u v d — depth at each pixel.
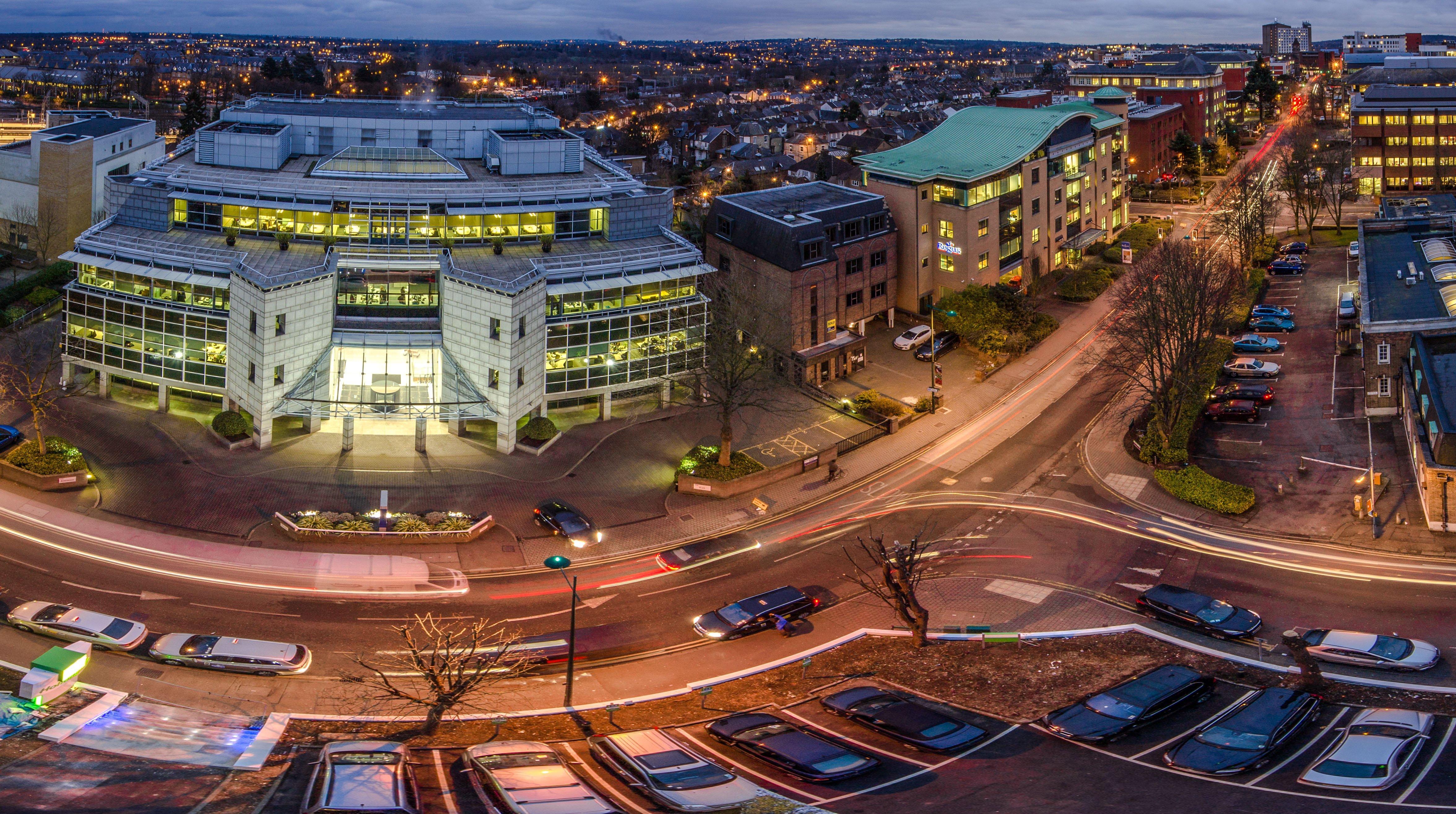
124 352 108.44
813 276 124.62
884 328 138.75
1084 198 167.38
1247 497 95.81
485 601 83.12
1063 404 118.81
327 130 126.56
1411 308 107.94
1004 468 105.81
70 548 85.75
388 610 81.25
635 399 116.81
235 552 86.88
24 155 158.62
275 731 65.00
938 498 100.56
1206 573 86.50
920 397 120.69
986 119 158.88
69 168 155.00
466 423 108.69
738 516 97.12
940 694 70.50
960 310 131.38
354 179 115.50
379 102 141.62
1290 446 106.38
